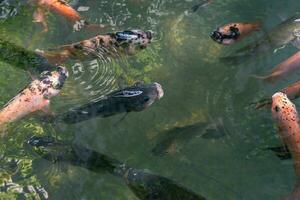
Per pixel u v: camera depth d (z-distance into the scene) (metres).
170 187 2.10
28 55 2.53
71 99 2.39
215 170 2.20
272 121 2.31
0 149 2.25
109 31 2.67
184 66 2.53
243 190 2.15
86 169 2.20
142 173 2.14
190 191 2.12
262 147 2.25
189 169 2.20
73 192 2.15
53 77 2.38
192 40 2.63
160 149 2.25
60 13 2.74
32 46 2.63
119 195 2.14
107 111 2.29
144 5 2.80
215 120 2.33
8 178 2.19
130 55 2.54
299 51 2.39
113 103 2.28
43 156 2.23
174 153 2.24
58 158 2.22
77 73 2.49
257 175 2.18
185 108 2.37
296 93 2.28
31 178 2.19
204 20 2.72
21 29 2.71
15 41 2.64
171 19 2.73
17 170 2.21
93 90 2.43
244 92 2.41
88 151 2.24
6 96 2.42
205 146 2.26
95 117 2.30
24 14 2.77
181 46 2.61
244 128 2.30
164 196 2.08
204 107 2.37
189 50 2.59
